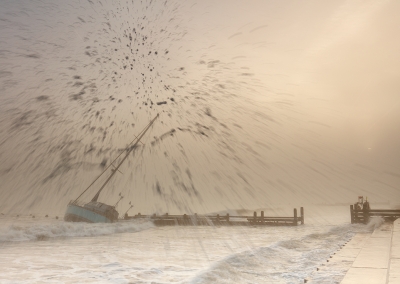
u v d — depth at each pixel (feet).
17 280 29.40
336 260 24.40
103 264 38.27
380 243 32.60
